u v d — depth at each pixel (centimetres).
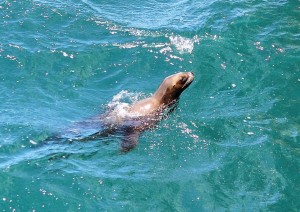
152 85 2425
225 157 1969
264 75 2519
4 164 1825
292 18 3042
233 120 2178
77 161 1878
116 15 3050
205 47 2722
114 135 2038
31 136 1988
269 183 1864
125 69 2528
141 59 2606
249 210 1739
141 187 1789
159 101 2209
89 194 1731
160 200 1744
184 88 2228
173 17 3072
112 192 1753
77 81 2408
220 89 2405
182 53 2669
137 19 3023
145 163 1909
